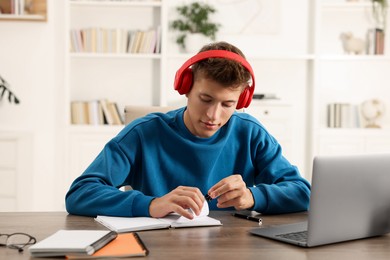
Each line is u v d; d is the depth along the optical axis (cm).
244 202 150
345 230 124
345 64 433
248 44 427
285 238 125
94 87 421
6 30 399
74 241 114
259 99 404
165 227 136
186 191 142
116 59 421
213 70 144
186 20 421
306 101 434
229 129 180
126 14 417
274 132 402
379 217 129
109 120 402
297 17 428
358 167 122
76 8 414
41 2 395
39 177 404
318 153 407
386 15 415
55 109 404
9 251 115
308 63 431
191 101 154
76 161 394
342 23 428
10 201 386
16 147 385
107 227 137
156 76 423
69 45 397
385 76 434
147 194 174
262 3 425
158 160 175
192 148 173
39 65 402
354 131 405
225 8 424
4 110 403
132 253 111
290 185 167
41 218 149
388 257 114
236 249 117
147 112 204
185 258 110
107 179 162
